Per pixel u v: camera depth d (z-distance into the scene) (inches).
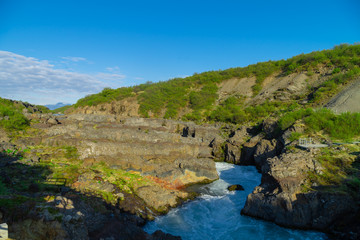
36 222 431.2
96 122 1797.5
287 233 702.5
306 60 3307.1
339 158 846.5
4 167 843.4
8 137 1187.3
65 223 455.2
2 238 380.8
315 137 1150.3
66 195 689.0
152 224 746.2
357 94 1800.0
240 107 2842.0
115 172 1014.4
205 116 2856.8
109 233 551.8
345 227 655.1
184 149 1392.7
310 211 705.0
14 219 419.5
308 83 2780.5
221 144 1663.4
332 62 2896.2
